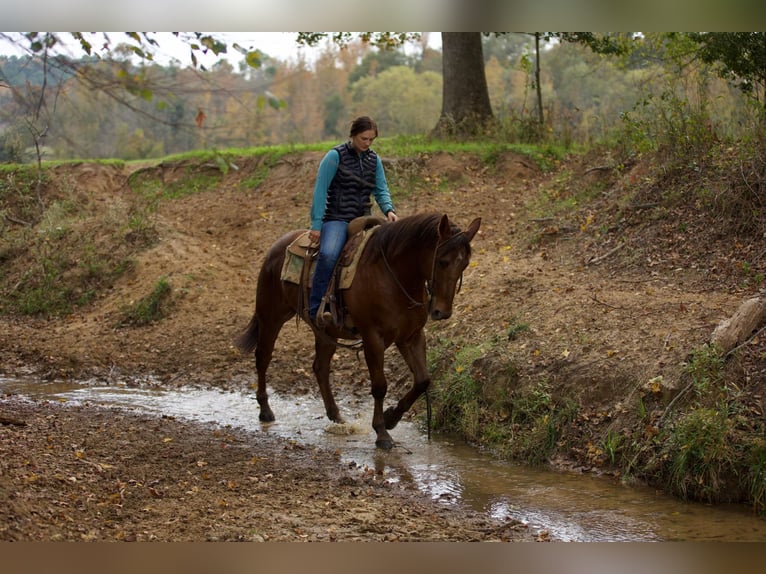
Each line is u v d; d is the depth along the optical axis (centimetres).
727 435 632
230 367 1060
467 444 780
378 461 719
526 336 863
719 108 1261
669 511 594
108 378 1065
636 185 1170
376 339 721
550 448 725
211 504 559
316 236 737
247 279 1332
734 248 941
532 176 1520
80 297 1375
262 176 1744
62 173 1908
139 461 656
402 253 693
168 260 1380
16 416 771
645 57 1612
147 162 2095
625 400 718
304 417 867
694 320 782
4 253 1548
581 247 1105
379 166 759
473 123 1809
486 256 1180
